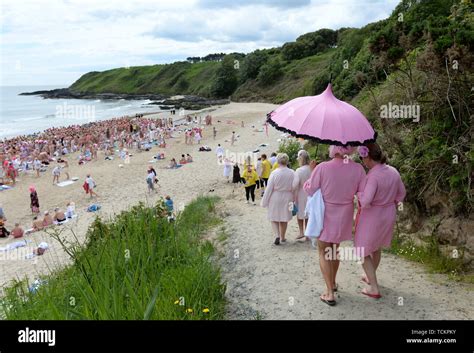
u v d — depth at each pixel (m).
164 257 6.33
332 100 4.39
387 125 6.99
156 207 8.52
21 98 151.75
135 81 147.00
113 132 41.41
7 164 24.52
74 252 6.25
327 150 11.37
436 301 4.64
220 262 6.77
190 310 4.31
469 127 5.62
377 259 4.84
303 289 5.23
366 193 4.34
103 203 18.48
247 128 41.19
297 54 87.69
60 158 30.25
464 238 5.36
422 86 6.36
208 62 135.25
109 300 4.31
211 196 14.70
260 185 15.39
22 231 14.95
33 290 5.99
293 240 7.34
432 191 5.85
